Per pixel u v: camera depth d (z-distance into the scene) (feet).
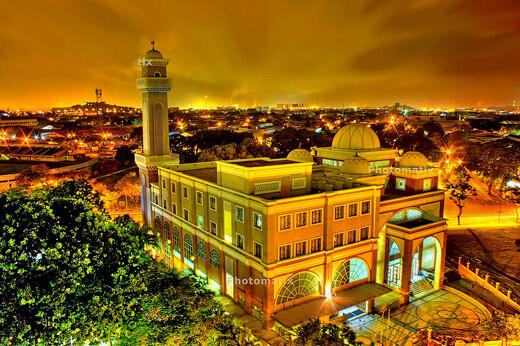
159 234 212.64
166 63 218.79
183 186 182.39
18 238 92.73
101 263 102.37
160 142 221.05
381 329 139.03
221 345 103.86
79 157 470.80
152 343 98.94
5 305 84.28
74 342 94.17
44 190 158.81
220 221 156.56
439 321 145.69
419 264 175.22
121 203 302.86
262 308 136.36
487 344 127.65
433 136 526.16
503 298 161.27
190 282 116.88
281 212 131.54
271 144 506.48
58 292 88.58
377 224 156.76
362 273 156.97
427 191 183.11
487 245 218.18
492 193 335.26
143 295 104.17
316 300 143.33
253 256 137.49
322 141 492.95
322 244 143.43
